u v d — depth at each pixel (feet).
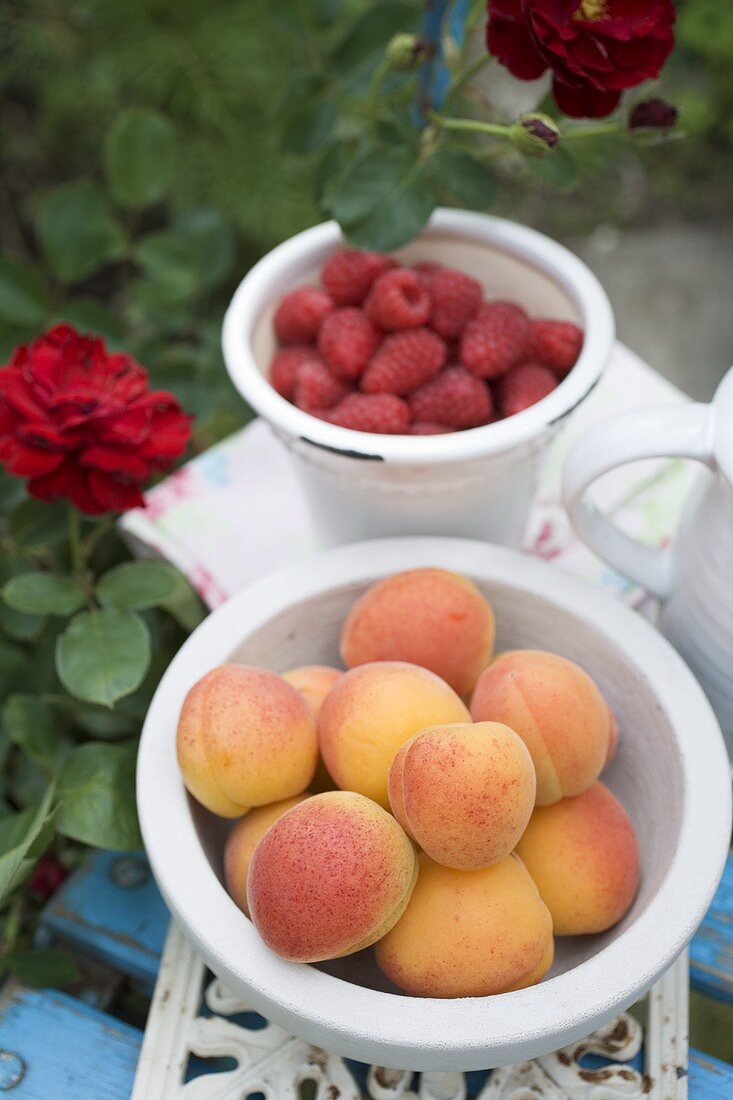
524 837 1.49
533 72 1.69
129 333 3.21
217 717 1.45
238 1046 1.61
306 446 1.67
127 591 1.87
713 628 1.65
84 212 2.45
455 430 1.78
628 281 4.42
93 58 4.06
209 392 2.53
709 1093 1.60
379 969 1.53
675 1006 1.63
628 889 1.48
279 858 1.33
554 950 1.56
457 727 1.38
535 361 1.81
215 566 2.04
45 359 1.82
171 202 4.04
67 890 1.83
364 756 1.45
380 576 1.69
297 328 1.85
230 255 2.78
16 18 4.12
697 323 4.30
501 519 1.86
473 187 1.83
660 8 1.61
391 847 1.34
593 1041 1.61
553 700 1.46
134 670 1.77
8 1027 1.69
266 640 1.67
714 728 1.52
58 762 1.92
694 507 1.67
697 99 4.61
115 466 1.76
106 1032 1.69
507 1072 1.59
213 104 3.92
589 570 2.02
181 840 1.46
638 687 1.59
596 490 2.09
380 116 2.19
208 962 1.42
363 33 2.03
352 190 1.79
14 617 2.07
